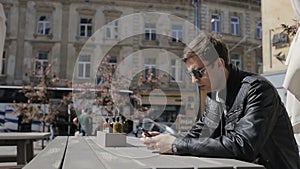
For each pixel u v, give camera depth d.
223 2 19.67
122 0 19.05
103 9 18.91
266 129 1.36
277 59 7.82
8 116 15.37
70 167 0.99
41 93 15.18
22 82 17.27
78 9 18.69
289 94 2.33
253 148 1.29
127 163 1.08
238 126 1.39
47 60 18.25
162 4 19.12
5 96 15.65
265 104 1.42
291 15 7.54
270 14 8.20
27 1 18.19
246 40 19.80
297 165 1.52
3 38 3.27
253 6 20.25
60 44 18.33
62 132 14.59
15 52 17.67
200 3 19.19
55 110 14.68
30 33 18.06
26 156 4.10
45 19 18.50
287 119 1.56
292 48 2.30
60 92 15.80
